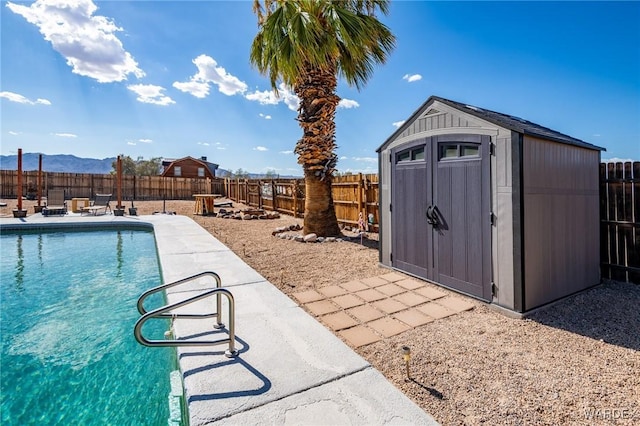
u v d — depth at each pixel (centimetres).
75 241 888
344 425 172
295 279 483
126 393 262
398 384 229
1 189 1814
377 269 535
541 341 291
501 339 296
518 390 220
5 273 601
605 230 489
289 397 196
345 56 753
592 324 326
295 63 676
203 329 290
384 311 365
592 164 451
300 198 1230
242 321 310
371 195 862
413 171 482
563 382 228
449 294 415
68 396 259
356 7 734
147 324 390
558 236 386
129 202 1923
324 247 701
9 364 302
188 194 2402
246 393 199
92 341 346
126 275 593
